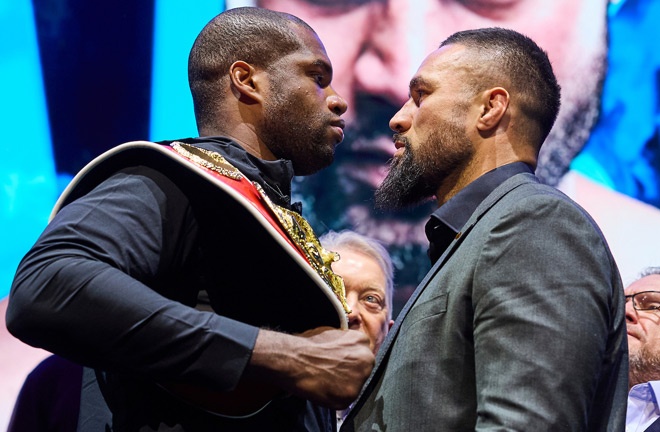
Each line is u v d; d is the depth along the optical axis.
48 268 1.27
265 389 1.45
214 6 3.28
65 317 1.26
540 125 1.72
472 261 1.47
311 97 1.66
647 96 3.29
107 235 1.33
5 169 3.14
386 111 3.27
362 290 2.47
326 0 3.29
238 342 1.29
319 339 1.38
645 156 3.27
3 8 3.19
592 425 1.45
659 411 2.64
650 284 2.79
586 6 3.30
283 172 1.61
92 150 3.20
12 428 2.42
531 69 1.72
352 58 3.28
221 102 1.66
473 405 1.43
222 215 1.46
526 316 1.35
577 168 3.28
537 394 1.30
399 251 3.23
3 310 3.05
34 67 3.19
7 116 3.16
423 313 1.51
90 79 3.21
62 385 2.44
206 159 1.49
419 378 1.46
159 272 1.40
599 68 3.30
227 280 1.47
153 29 3.26
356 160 3.25
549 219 1.42
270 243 1.46
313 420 1.58
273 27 1.68
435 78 1.74
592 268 1.39
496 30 1.77
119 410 1.46
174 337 1.27
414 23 3.29
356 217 3.24
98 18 3.23
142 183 1.41
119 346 1.26
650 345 2.72
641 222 3.25
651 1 3.30
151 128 3.23
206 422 1.43
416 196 1.77
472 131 1.70
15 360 2.97
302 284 1.47
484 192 1.66
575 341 1.32
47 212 3.15
